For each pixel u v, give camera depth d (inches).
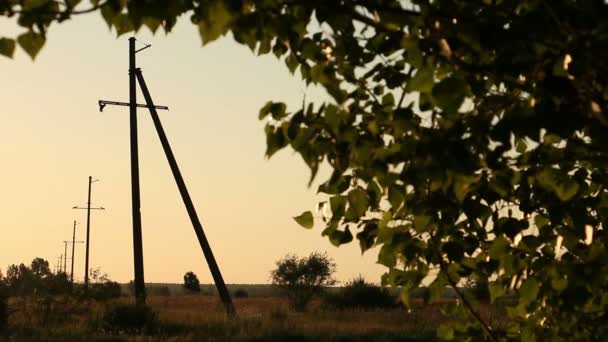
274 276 3523.6
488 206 305.0
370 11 256.2
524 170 295.7
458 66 243.0
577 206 299.6
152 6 240.8
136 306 1958.7
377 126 267.1
